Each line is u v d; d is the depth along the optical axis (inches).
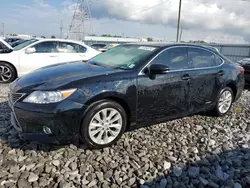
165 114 155.7
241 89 210.4
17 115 122.7
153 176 113.0
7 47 309.7
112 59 163.9
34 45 311.6
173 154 133.8
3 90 254.8
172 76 153.5
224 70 189.5
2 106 193.8
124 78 134.4
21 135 130.3
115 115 133.6
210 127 177.0
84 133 123.9
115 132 134.9
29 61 304.5
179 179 113.0
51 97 117.4
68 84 121.6
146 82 141.4
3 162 113.6
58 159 119.3
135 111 140.0
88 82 125.0
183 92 160.9
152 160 125.3
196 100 171.6
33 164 113.6
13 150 123.6
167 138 151.4
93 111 124.6
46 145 130.0
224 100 197.5
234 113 214.5
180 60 162.9
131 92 135.7
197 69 170.4
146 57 148.6
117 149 133.0
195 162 127.0
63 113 117.1
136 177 111.0
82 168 113.7
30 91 121.4
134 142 141.8
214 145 148.6
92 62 170.4
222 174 119.4
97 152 128.5
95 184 104.7
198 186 109.3
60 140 120.2
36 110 116.6
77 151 127.4
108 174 111.0
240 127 182.7
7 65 295.3
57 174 108.3
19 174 106.4
